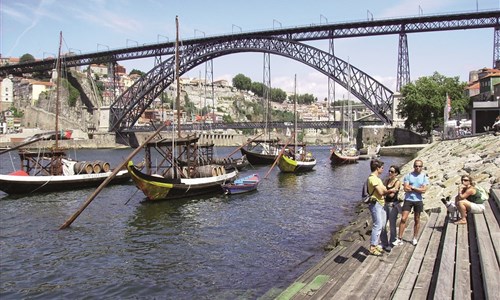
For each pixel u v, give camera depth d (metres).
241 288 13.95
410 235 13.44
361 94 112.31
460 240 11.70
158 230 23.08
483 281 8.42
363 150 97.06
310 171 60.81
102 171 44.72
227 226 23.88
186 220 25.77
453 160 33.00
